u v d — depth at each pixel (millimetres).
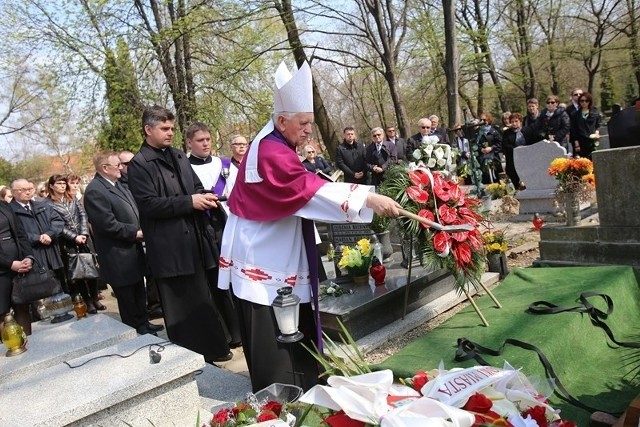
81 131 13570
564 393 2832
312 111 2822
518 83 23406
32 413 2645
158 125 4145
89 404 2682
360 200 2650
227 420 2234
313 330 3113
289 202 2736
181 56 12961
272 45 12953
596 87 30359
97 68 12828
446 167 4426
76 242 6203
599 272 4414
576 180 5312
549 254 5359
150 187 4082
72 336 3955
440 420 1614
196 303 4145
